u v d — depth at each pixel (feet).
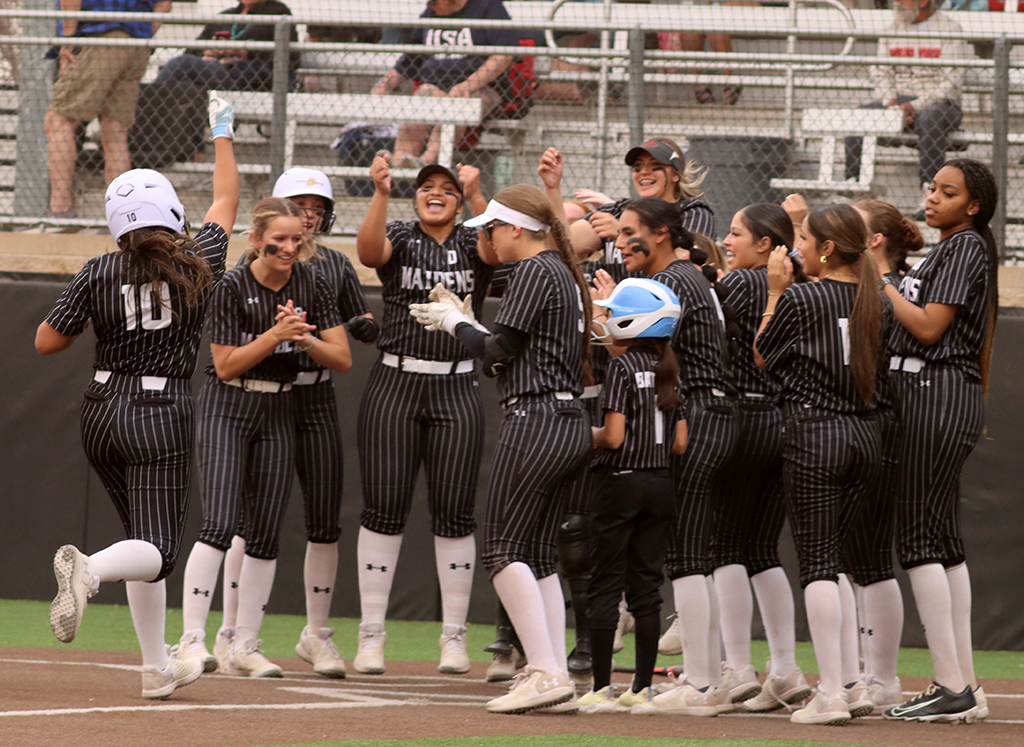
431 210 59.41
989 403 77.82
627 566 47.65
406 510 59.36
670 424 47.32
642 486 46.39
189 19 85.30
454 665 58.49
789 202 60.90
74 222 86.58
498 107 87.56
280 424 57.47
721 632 54.19
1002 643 76.84
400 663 64.95
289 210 54.80
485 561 44.91
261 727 38.78
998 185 80.43
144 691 45.27
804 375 46.55
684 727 42.11
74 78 87.15
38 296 83.87
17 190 88.22
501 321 43.93
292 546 81.92
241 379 56.29
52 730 36.22
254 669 56.70
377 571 59.36
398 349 58.90
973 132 86.74
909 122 86.79
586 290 46.26
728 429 49.24
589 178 87.35
